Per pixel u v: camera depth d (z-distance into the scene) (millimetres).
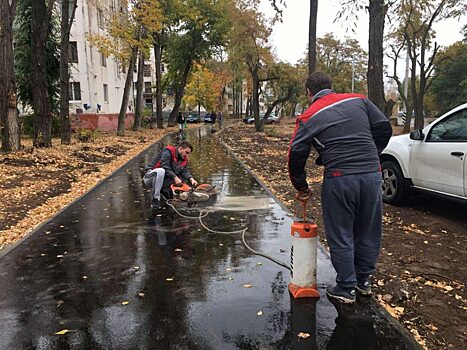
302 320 3424
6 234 5980
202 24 37625
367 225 3674
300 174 3680
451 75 45781
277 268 4559
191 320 3441
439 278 4371
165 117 67875
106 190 9156
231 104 112250
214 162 14164
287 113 81875
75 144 18297
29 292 4035
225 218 6703
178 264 4699
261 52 31625
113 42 26922
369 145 3523
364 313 3529
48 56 23703
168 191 7688
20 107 27797
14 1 13891
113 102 39438
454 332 3332
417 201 7789
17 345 3129
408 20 23844
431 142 6660
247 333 3240
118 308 3670
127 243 5480
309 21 15914
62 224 6410
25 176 10492
